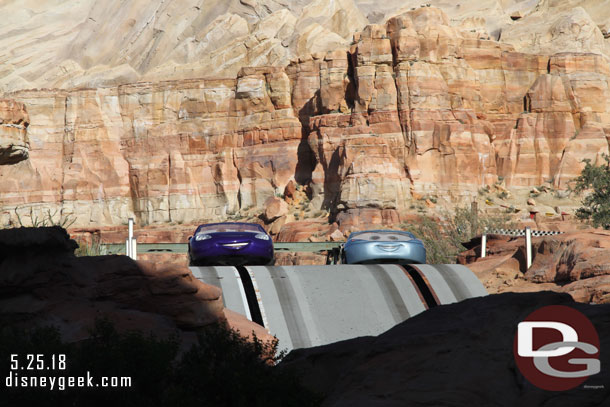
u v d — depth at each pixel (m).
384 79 84.88
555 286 28.00
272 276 21.41
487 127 87.81
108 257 13.27
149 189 98.25
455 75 86.94
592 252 26.81
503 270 31.94
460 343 8.95
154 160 99.19
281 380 8.21
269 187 91.75
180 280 13.20
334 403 8.42
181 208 96.31
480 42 91.50
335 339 18.17
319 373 9.70
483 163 86.00
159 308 13.00
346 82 87.94
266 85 95.81
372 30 86.00
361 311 19.56
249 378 8.06
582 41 100.19
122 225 98.06
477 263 33.94
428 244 49.38
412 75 84.38
